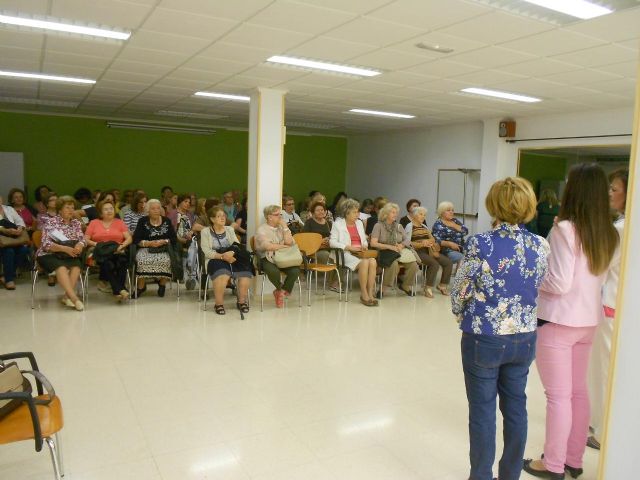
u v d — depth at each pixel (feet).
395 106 25.70
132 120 33.96
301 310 18.84
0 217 20.89
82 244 17.85
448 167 32.68
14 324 15.81
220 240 18.43
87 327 15.71
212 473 8.14
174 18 12.80
